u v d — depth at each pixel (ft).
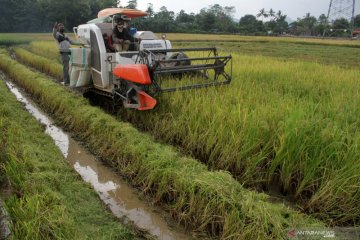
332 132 16.43
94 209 14.55
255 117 18.30
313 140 15.97
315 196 14.53
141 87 21.34
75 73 28.19
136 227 13.97
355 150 14.85
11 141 18.19
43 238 11.19
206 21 254.06
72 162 20.10
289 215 12.82
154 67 20.26
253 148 17.25
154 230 13.98
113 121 22.52
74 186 16.02
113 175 18.54
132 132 20.39
